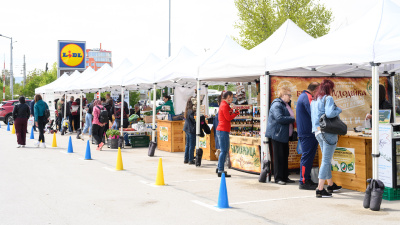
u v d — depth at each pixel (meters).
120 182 8.83
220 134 9.38
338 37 7.39
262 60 8.86
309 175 8.05
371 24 6.98
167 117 14.88
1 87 95.38
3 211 6.41
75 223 5.77
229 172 10.14
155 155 13.67
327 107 6.91
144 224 5.69
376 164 6.46
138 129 16.33
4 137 20.23
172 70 12.42
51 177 9.40
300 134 7.92
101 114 14.84
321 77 9.76
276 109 8.40
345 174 8.01
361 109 10.18
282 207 6.58
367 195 6.45
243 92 12.78
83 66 42.47
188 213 6.24
